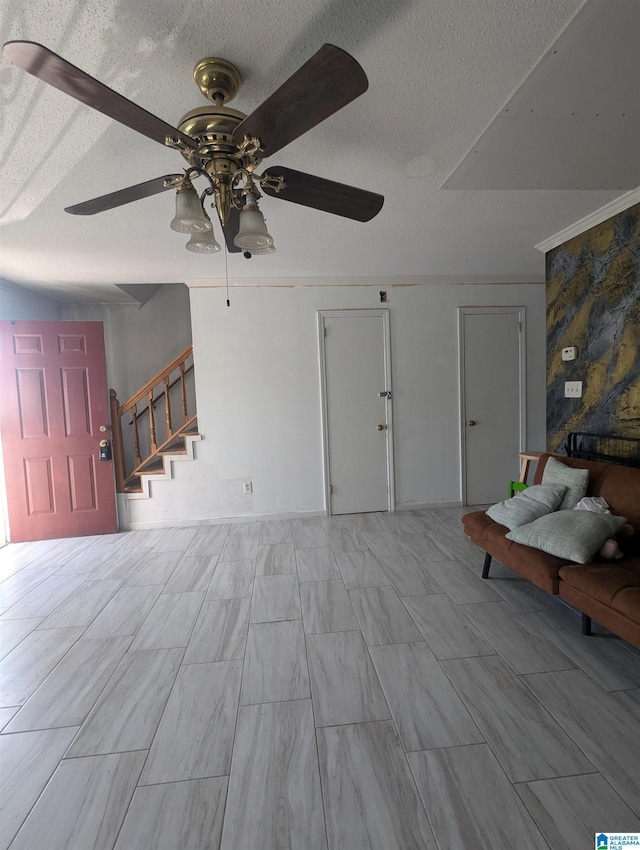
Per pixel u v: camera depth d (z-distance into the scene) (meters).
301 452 4.07
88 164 1.77
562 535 2.05
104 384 3.75
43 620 2.32
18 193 2.00
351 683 1.74
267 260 3.31
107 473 3.79
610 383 2.62
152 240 2.72
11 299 3.84
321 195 1.52
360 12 1.11
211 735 1.50
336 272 3.77
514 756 1.37
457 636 2.05
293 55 1.25
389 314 4.05
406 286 4.06
